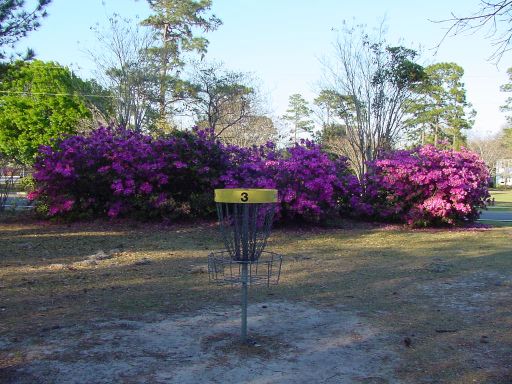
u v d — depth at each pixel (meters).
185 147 13.03
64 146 12.83
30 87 33.47
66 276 6.97
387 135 18.69
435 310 5.45
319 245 10.40
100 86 27.78
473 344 4.39
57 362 3.84
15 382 3.47
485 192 14.02
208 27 32.41
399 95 18.69
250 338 4.45
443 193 13.31
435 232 12.77
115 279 6.81
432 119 40.31
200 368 3.78
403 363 3.95
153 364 3.84
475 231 12.93
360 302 5.75
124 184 12.62
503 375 3.72
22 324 4.74
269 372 3.73
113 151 12.64
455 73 39.41
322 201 12.90
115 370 3.71
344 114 20.19
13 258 8.40
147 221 12.95
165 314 5.16
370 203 14.52
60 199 12.80
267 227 4.36
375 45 19.28
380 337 4.55
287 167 12.58
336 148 23.14
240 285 6.50
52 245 9.84
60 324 4.76
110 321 4.88
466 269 7.76
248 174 12.97
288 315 5.19
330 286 6.55
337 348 4.25
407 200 13.58
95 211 13.45
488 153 62.09
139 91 26.12
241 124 28.88
